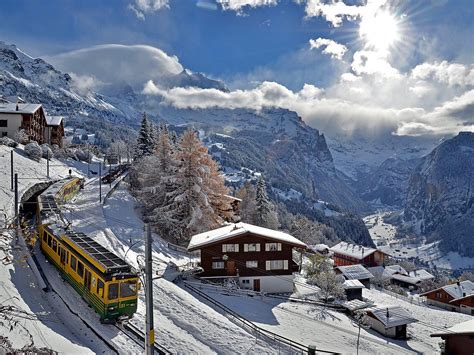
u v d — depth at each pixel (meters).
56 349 16.98
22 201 43.03
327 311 42.72
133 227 50.19
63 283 27.09
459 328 33.47
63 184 52.06
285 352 26.55
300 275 58.84
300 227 106.81
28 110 85.69
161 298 30.22
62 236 28.89
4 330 16.14
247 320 31.25
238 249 44.69
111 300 22.69
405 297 73.81
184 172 54.47
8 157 59.66
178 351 22.41
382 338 39.53
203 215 53.84
